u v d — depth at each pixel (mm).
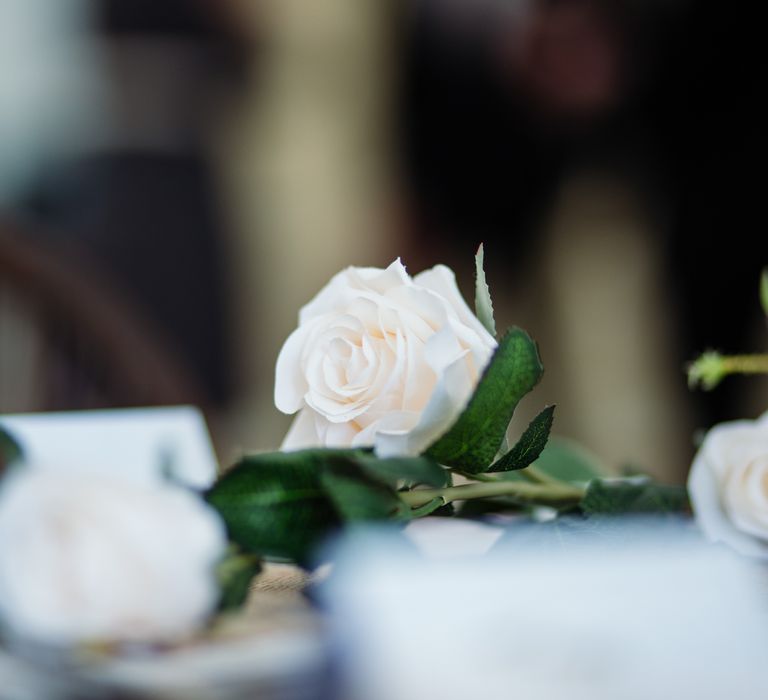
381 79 3850
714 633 652
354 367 751
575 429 3453
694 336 3381
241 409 3914
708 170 3379
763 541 812
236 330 3969
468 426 735
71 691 645
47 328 1764
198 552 655
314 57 3891
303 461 713
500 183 3684
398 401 745
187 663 651
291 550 706
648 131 3455
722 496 820
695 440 869
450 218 3771
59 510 641
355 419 752
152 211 3945
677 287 3416
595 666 639
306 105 3914
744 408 3287
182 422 986
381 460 723
